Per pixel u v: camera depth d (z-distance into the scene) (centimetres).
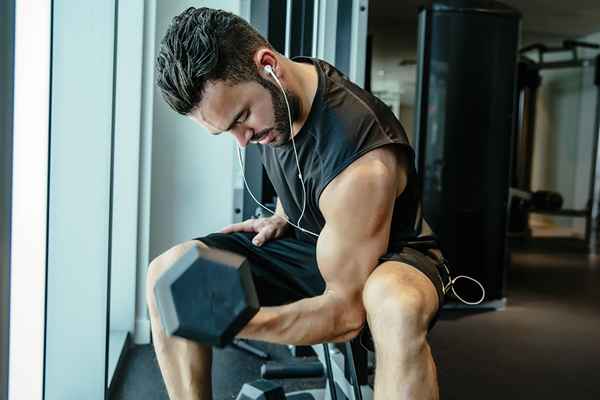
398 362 89
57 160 130
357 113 103
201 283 57
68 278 134
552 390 198
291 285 127
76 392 136
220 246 126
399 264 100
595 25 554
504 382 204
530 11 504
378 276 95
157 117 243
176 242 250
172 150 246
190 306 56
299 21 212
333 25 195
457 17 292
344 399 160
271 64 93
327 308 94
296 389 189
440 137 298
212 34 87
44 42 121
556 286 371
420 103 296
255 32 95
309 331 92
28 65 121
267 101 94
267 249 130
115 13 132
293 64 104
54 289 133
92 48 131
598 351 242
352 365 131
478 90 297
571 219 644
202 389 112
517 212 573
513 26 298
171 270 58
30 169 122
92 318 135
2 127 83
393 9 490
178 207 248
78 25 130
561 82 645
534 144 639
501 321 287
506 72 300
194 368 111
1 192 83
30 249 122
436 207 300
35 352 121
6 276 86
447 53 294
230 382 194
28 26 120
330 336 95
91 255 134
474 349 241
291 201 124
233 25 90
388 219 100
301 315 92
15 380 120
